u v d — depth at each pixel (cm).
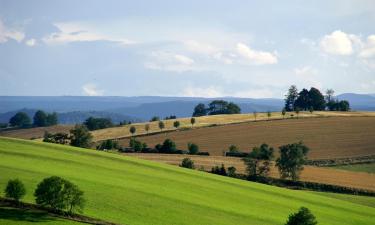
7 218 5988
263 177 13075
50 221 6109
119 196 7844
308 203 10000
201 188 9819
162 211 7438
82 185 8112
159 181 9838
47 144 12406
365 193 11975
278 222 7931
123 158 12156
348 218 9125
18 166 8831
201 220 7319
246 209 8556
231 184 10906
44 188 6412
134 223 6594
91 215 6638
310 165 15400
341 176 13488
